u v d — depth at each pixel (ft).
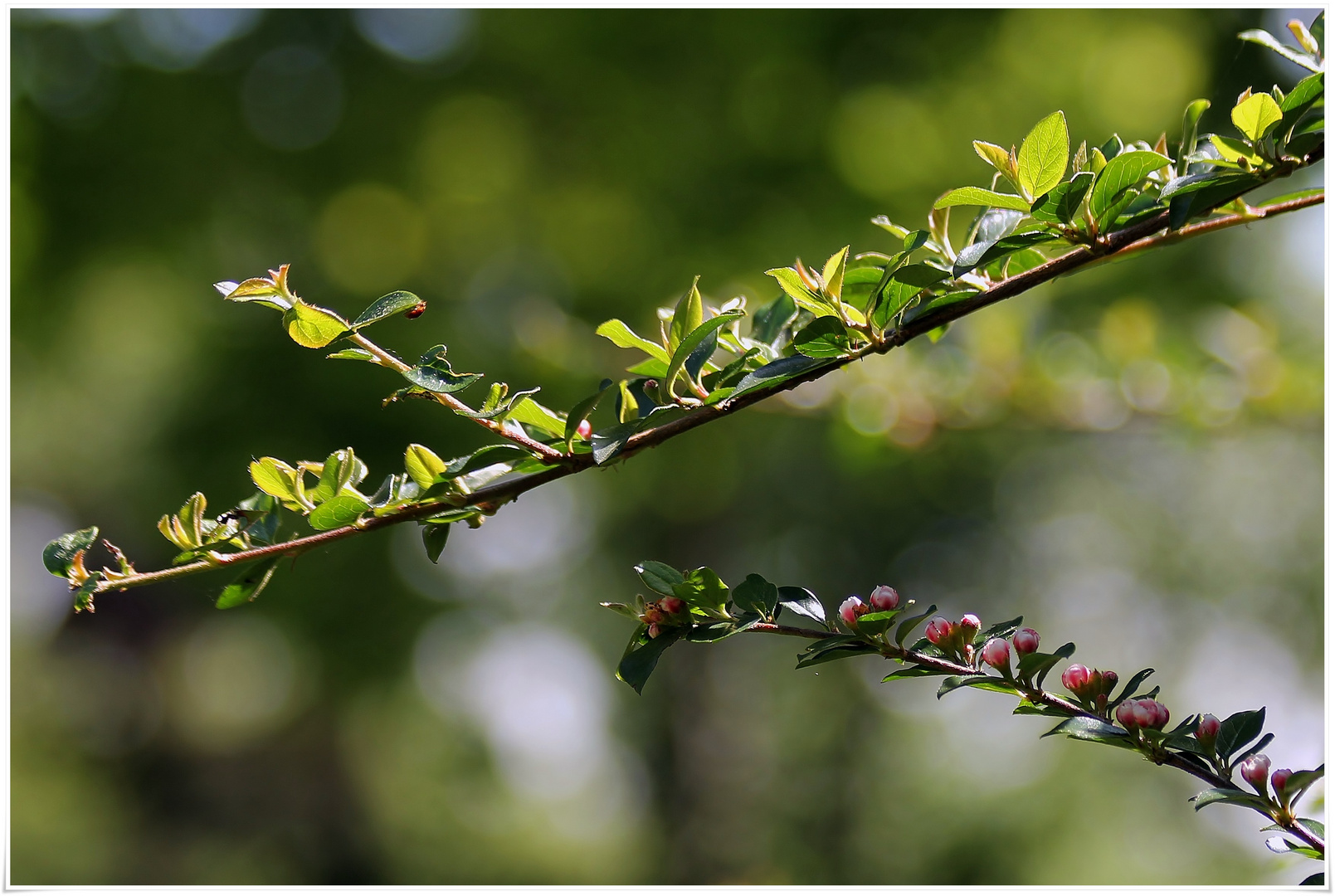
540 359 16.24
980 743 33.35
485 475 4.36
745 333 5.49
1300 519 28.35
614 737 39.34
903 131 27.63
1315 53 4.48
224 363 27.48
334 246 27.78
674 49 27.78
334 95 28.55
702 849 34.71
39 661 45.88
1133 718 4.06
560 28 27.63
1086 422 12.94
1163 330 13.32
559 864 38.42
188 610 42.11
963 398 12.92
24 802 40.37
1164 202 4.24
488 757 40.63
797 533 34.99
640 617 4.39
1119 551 33.40
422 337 26.40
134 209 27.84
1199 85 26.53
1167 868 29.19
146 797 44.21
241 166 27.89
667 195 27.58
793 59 27.71
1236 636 30.94
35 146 27.35
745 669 37.19
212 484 26.43
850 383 12.87
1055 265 4.25
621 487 32.14
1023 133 26.21
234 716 45.75
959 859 31.37
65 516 43.86
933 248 4.88
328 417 26.53
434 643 33.86
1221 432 12.89
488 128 28.76
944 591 34.58
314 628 28.19
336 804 42.75
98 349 33.65
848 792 34.71
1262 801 3.96
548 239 27.96
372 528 4.32
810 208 27.32
